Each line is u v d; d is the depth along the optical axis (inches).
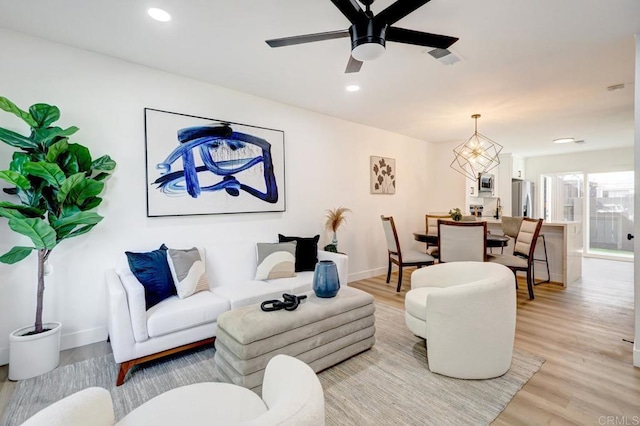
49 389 77.6
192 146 120.7
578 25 85.0
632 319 123.0
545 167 303.7
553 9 78.0
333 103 151.1
